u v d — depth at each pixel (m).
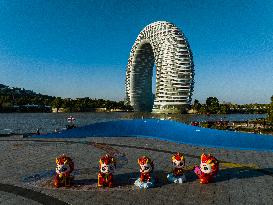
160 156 35.84
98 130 59.16
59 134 55.78
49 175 26.48
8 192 21.75
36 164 31.06
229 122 73.06
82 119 155.38
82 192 21.70
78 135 56.88
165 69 194.62
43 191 21.95
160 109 195.75
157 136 54.34
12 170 28.36
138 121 58.44
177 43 191.75
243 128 60.75
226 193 21.50
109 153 37.91
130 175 26.44
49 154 37.06
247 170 28.48
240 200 20.02
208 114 168.62
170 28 194.75
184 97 192.25
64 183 23.03
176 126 51.81
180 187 22.94
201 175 23.97
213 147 42.88
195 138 47.78
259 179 25.31
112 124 60.34
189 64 192.12
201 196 20.84
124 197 20.62
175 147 42.88
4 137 54.72
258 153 38.06
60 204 19.34
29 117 174.62
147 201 19.84
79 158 34.44
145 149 41.06
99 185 22.98
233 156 36.00
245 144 43.25
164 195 21.06
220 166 30.23
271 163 31.84
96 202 19.66
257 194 21.28
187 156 36.06
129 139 51.34
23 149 41.06
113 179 23.94
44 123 122.69
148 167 23.06
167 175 25.94
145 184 22.67
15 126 106.06
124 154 37.16
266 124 65.69
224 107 191.00
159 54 199.50
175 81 191.62
